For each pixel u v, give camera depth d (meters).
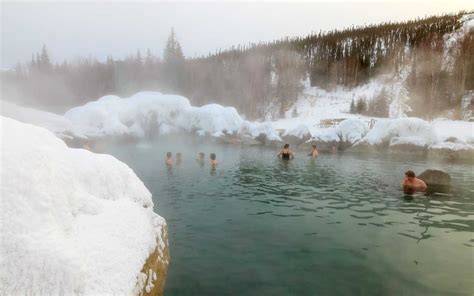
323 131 21.31
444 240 4.66
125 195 3.02
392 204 6.70
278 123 31.41
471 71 31.34
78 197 2.40
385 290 3.26
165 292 3.22
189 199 7.13
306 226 5.30
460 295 3.17
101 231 2.22
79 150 3.04
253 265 3.87
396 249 4.34
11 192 1.80
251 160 13.68
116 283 1.93
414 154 16.14
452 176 10.12
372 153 16.84
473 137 17.02
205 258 4.05
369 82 42.81
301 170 11.22
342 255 4.16
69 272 1.70
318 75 46.09
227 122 23.98
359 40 52.53
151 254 2.58
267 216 5.86
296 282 3.43
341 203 6.77
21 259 1.63
